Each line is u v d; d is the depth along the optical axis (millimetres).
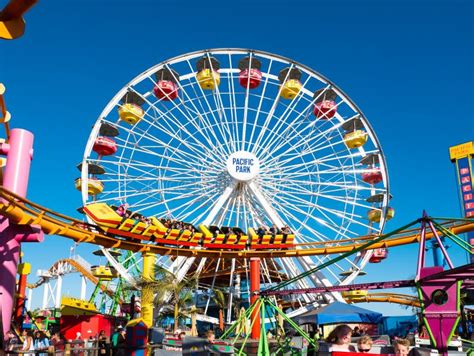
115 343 14633
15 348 16297
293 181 37750
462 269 8445
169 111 36594
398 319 37938
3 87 11602
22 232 16156
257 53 40281
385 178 38500
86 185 34906
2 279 15430
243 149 37562
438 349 8812
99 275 55781
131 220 27078
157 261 32656
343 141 39375
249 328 12195
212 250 31453
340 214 36719
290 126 38094
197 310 40719
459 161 50250
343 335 8594
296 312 35312
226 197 36031
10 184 15867
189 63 39281
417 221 11000
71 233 23906
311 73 40688
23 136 16359
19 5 8797
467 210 48656
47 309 53094
